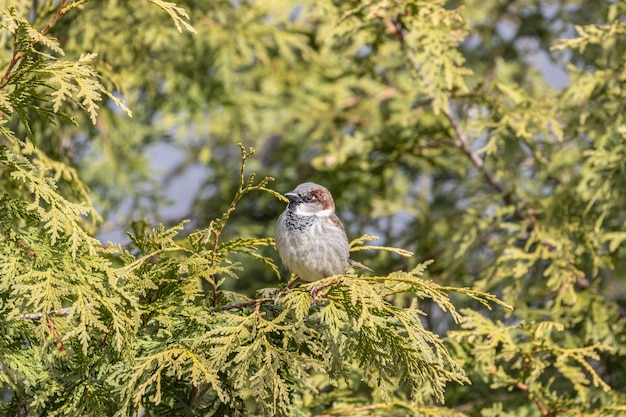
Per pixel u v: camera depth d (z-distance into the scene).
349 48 15.23
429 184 16.89
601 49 13.36
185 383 7.59
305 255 8.84
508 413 10.80
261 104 17.39
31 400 7.10
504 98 12.89
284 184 16.72
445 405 11.65
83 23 12.11
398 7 11.79
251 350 6.77
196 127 16.64
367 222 16.75
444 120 15.45
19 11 11.09
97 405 6.91
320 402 9.35
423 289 7.20
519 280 12.21
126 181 15.04
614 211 12.59
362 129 17.33
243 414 7.66
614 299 14.33
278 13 16.05
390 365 7.37
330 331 7.14
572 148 14.21
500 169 13.04
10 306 6.49
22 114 7.02
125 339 6.72
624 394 10.98
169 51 14.37
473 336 9.99
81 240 6.75
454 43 11.77
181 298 7.39
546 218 12.45
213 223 7.33
